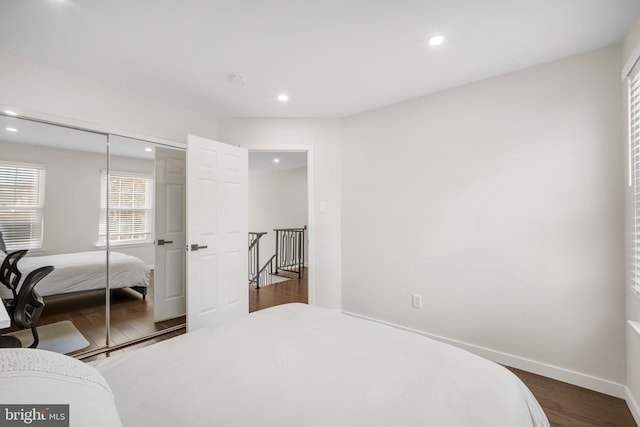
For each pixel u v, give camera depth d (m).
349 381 0.97
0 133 2.14
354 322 1.56
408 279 2.79
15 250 2.25
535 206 2.13
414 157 2.75
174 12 1.62
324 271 3.32
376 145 3.02
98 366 1.09
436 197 2.61
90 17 1.66
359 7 1.57
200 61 2.15
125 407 0.83
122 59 2.12
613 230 1.87
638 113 1.62
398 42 1.89
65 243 2.48
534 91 2.15
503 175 2.27
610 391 1.86
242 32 1.80
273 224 7.28
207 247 2.82
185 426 0.75
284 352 1.19
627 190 1.78
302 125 3.31
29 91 2.13
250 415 0.80
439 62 2.13
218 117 3.31
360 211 3.14
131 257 2.91
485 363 1.13
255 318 1.62
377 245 3.01
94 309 2.67
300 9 1.59
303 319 1.60
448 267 2.54
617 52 1.86
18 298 1.70
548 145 2.09
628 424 1.61
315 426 0.76
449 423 0.78
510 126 2.24
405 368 1.06
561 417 1.67
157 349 1.22
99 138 2.58
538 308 2.12
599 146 1.91
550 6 1.54
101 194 2.64
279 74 2.33
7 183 2.19
